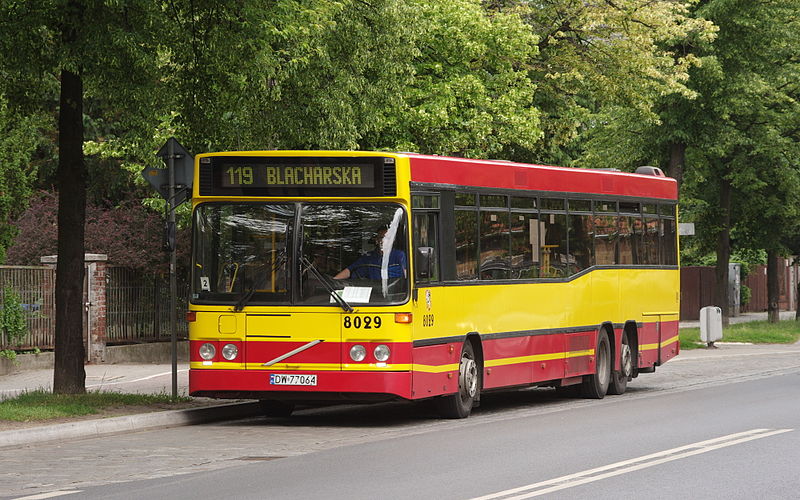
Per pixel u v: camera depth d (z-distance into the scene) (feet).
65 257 63.52
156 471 42.09
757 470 41.37
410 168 57.77
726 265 149.69
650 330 83.30
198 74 65.62
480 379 63.87
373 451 47.26
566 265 72.08
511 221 66.64
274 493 36.96
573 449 47.34
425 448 48.06
